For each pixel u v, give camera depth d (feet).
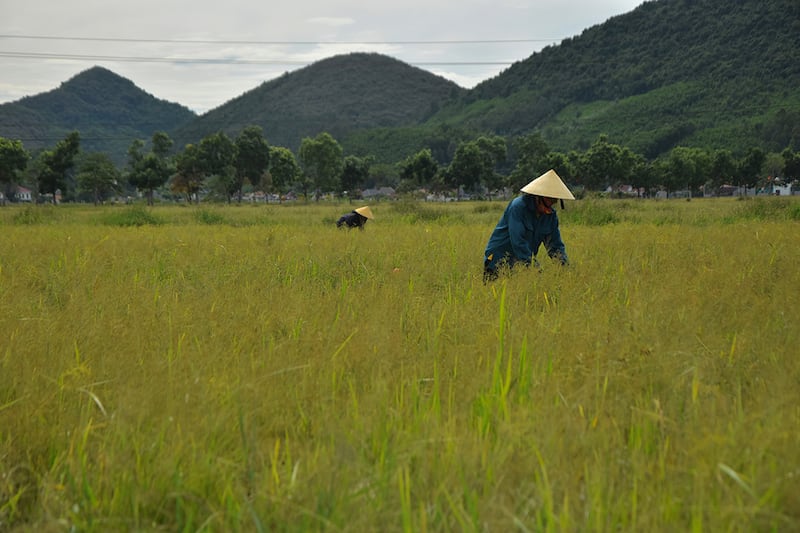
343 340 15.44
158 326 16.65
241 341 15.57
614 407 11.50
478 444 10.05
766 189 414.00
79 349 14.84
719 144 547.08
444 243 38.81
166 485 9.27
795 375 12.51
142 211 89.45
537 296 19.83
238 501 9.03
